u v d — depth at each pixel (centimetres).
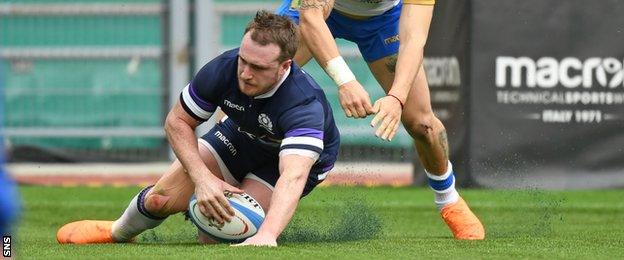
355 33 1767
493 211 2395
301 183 1419
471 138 2938
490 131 2938
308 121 1420
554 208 2445
